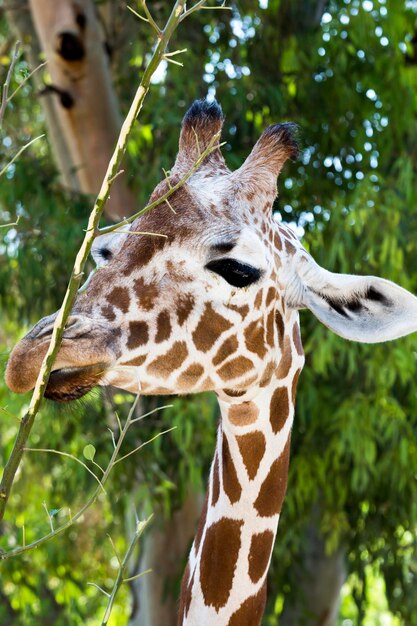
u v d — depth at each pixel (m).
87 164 10.05
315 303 4.47
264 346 4.30
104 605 13.32
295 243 4.59
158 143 10.37
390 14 10.66
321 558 11.58
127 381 4.04
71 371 3.83
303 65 10.54
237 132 10.28
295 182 10.58
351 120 10.75
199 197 4.24
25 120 12.97
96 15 9.98
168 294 4.07
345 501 10.66
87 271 9.74
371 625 17.19
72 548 11.98
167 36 3.35
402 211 9.93
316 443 9.98
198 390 4.23
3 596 12.98
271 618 10.70
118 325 3.98
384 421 9.48
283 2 10.80
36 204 10.12
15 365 3.75
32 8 9.94
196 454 9.62
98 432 9.85
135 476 9.93
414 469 9.76
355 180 10.72
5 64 11.77
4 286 10.52
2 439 12.64
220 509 4.48
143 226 4.16
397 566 10.70
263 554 4.48
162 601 10.18
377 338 4.35
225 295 4.14
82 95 9.88
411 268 10.20
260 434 4.46
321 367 9.12
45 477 12.47
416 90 11.05
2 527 13.01
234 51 10.54
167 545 10.57
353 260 9.76
